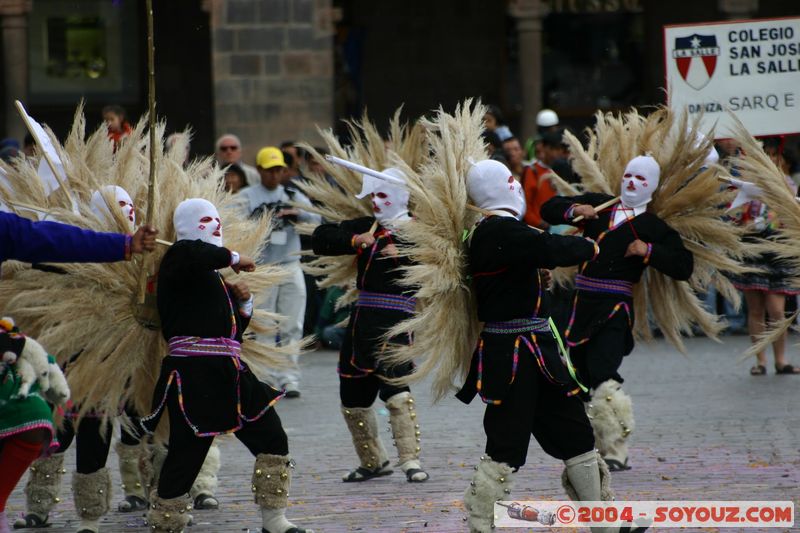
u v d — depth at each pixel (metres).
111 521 20.50
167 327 17.77
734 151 30.00
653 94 63.88
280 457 18.31
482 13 63.59
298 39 50.53
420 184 18.42
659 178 24.03
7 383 16.98
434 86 63.66
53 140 20.19
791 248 22.91
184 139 21.41
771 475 21.80
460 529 18.95
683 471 22.38
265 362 20.12
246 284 19.22
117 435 22.58
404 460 22.81
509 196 17.47
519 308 16.97
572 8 63.84
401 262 22.69
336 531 19.00
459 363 17.94
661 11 63.66
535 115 55.19
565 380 16.95
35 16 61.94
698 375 34.34
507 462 16.83
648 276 24.61
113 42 62.47
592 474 17.14
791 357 37.25
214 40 50.34
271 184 32.12
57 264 18.72
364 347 22.67
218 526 19.67
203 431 17.36
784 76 29.97
